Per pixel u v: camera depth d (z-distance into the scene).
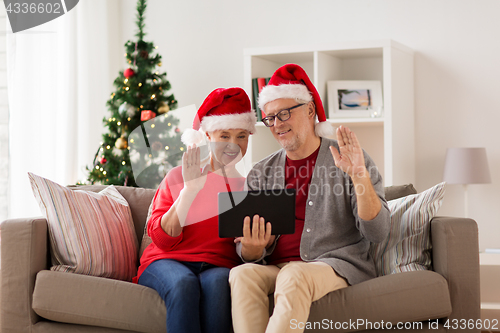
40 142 3.20
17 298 1.65
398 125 3.05
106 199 1.94
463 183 2.89
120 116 3.22
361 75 3.43
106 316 1.56
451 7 3.24
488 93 3.17
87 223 1.76
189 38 3.93
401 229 1.72
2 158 2.83
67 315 1.59
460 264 1.57
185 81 3.94
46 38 3.30
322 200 1.67
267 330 1.32
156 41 4.01
